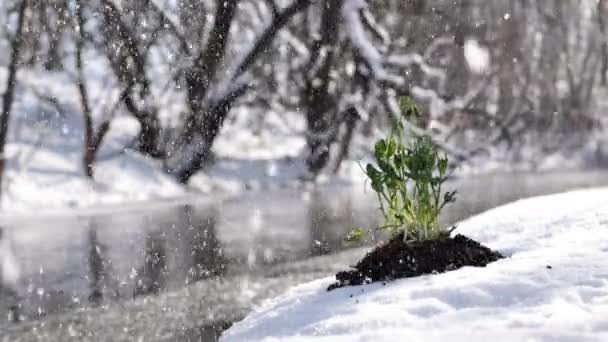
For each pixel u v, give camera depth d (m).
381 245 4.65
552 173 21.06
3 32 14.91
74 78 16.25
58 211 12.50
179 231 10.50
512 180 18.28
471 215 11.38
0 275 7.61
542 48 25.81
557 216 5.66
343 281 4.43
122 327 5.59
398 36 19.33
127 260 8.38
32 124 16.22
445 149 19.28
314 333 3.13
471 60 21.44
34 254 8.77
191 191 15.36
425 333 2.75
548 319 2.75
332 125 18.56
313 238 9.81
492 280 3.39
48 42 16.31
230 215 12.23
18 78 17.23
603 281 3.18
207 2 17.42
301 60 18.88
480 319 2.90
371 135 19.09
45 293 6.87
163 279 7.41
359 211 12.77
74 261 8.35
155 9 16.69
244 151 18.95
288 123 19.72
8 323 5.85
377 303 3.45
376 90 17.56
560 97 27.09
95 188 14.23
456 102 20.84
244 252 8.83
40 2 15.57
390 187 4.56
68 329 5.62
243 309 6.00
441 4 20.14
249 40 18.48
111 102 17.48
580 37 28.11
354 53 17.77
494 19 22.47
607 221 5.07
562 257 3.77
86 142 15.18
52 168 14.64
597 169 22.83
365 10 17.89
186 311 6.01
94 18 16.11
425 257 4.32
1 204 12.48
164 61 17.28
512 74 23.91
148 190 14.77
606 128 28.00
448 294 3.32
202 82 16.94
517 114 24.23
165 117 17.67
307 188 16.72
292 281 7.13
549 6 25.59
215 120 16.97
